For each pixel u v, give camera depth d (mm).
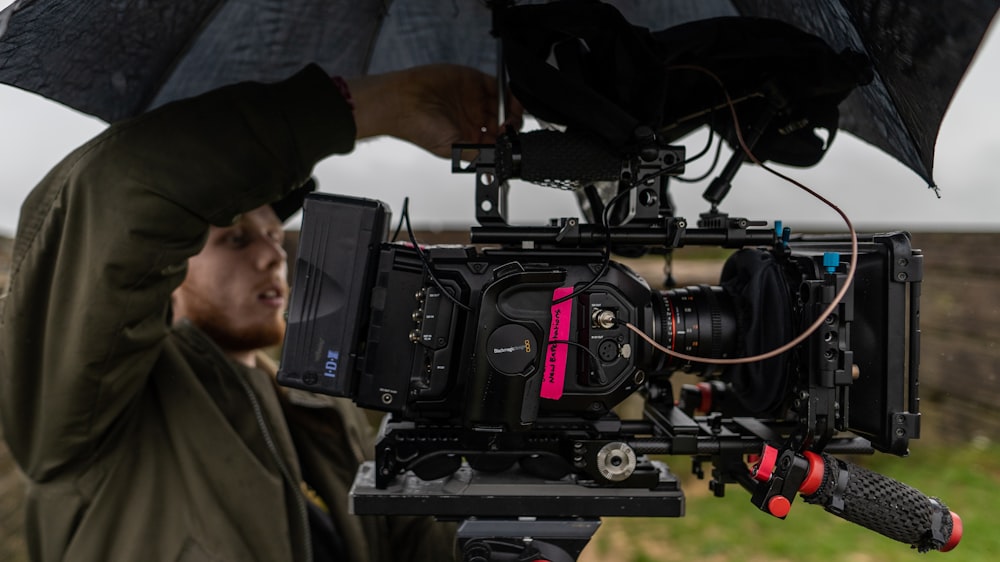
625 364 1546
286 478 1963
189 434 1903
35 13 1442
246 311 2145
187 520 1827
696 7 2035
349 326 1496
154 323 1766
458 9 2236
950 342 4469
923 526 1423
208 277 2111
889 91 1583
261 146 1665
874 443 1467
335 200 1511
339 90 1738
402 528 2250
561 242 1567
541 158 1547
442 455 1561
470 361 1480
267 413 2072
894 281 1431
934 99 1433
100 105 1801
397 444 1559
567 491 1535
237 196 1673
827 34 1657
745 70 1688
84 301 1627
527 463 1593
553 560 1486
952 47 1317
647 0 2070
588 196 1768
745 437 1604
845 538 3746
